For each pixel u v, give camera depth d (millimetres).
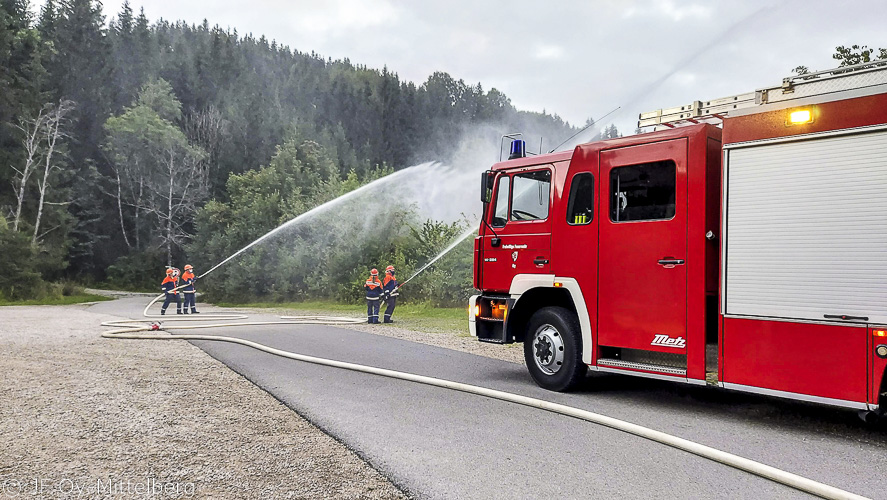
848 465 4414
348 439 5031
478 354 10188
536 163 7492
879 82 5238
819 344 5082
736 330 5559
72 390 7059
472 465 4379
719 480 4082
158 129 61062
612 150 6672
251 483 4027
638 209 6406
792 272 5262
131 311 23375
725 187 5711
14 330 13984
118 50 95312
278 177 40031
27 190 48469
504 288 7703
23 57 49031
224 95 83188
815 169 5199
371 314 16703
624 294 6430
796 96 5707
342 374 8086
